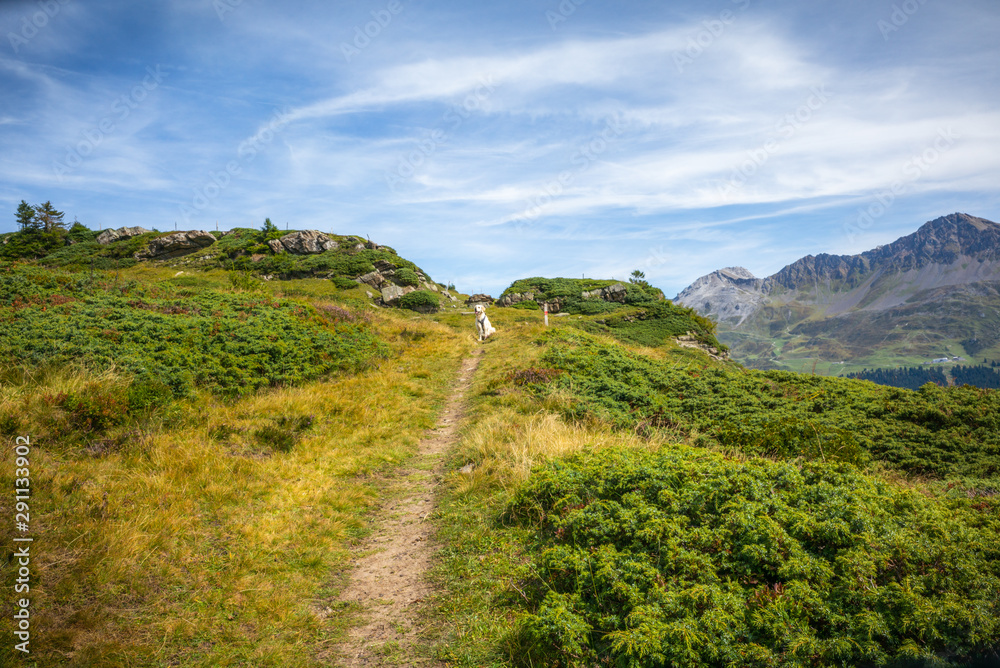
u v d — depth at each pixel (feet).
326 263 146.30
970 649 12.22
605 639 13.99
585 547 18.07
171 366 37.42
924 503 18.45
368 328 69.56
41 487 20.56
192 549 19.76
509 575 18.83
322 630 16.74
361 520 24.48
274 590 18.38
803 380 54.44
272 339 49.08
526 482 23.89
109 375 32.35
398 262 157.69
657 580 15.12
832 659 12.36
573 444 29.14
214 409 34.42
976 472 28.89
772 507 17.54
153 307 51.44
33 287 48.60
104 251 171.63
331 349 52.65
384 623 17.12
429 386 51.16
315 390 42.29
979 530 16.52
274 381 42.39
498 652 15.16
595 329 127.24
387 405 42.09
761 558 15.26
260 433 31.73
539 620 14.55
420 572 20.15
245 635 16.14
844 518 16.46
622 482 20.44
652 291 182.09
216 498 23.50
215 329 47.16
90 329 39.52
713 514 17.75
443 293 163.84
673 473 20.13
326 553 21.21
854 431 35.94
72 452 24.54
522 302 161.68
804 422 34.76
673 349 119.75
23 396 27.40
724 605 13.65
